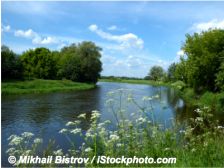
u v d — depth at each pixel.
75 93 48.75
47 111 26.97
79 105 31.58
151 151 7.18
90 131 7.92
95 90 57.91
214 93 33.34
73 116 24.23
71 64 79.62
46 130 18.50
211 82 36.62
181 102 33.09
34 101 35.09
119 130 7.98
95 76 84.94
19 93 45.38
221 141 7.57
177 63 47.34
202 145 7.58
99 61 84.50
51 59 79.25
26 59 77.94
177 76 46.31
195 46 38.78
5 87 47.97
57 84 62.28
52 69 79.62
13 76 59.56
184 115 22.05
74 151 7.88
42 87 55.84
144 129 7.79
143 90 51.62
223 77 29.97
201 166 6.47
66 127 19.27
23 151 7.30
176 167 6.36
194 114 23.05
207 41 37.97
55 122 21.52
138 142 7.70
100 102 34.66
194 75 38.34
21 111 26.70
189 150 7.49
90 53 83.62
